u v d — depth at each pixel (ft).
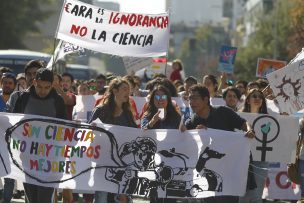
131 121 44.11
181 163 41.45
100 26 56.03
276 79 46.68
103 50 56.18
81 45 55.72
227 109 41.09
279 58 245.45
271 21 259.60
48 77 41.09
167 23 57.41
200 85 40.98
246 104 48.47
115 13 56.34
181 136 41.47
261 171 46.42
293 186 55.83
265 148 46.78
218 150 40.88
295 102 46.57
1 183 48.08
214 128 40.98
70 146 41.96
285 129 46.80
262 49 262.26
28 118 41.57
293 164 47.01
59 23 55.26
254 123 46.80
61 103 41.96
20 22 271.49
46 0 282.56
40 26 294.87
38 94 41.52
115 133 41.91
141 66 90.94
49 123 41.68
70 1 55.47
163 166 41.63
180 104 58.03
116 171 41.96
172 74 92.22
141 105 60.08
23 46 278.87
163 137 41.65
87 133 41.98
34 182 41.78
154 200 43.19
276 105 57.52
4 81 52.49
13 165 41.86
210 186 41.06
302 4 187.11
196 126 41.32
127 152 41.98
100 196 42.88
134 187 41.88
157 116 43.21
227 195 40.96
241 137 40.75
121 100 43.88
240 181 40.81
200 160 41.11
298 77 46.52
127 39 56.85
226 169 40.96
